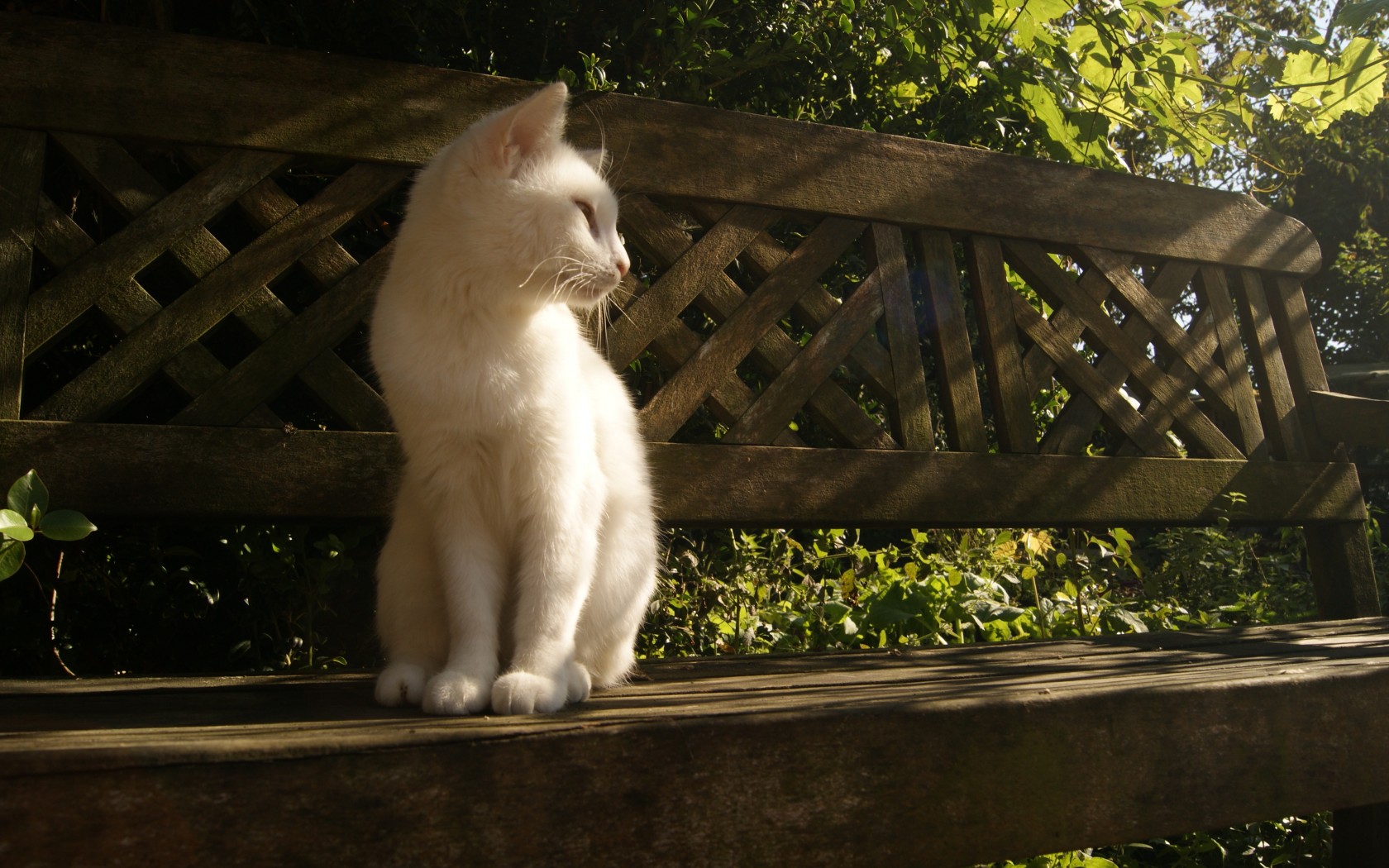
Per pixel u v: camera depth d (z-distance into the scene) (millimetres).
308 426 2697
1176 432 2883
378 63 1863
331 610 2572
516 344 1400
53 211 1671
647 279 2705
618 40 2826
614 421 1643
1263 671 1277
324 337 1812
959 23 2908
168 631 2566
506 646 1507
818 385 2100
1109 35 2738
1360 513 2449
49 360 2455
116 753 777
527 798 892
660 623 2861
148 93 1707
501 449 1399
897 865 1021
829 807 999
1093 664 1559
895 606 2664
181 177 2434
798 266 2121
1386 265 8117
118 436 1635
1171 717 1155
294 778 823
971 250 2275
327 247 1849
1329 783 1229
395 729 918
